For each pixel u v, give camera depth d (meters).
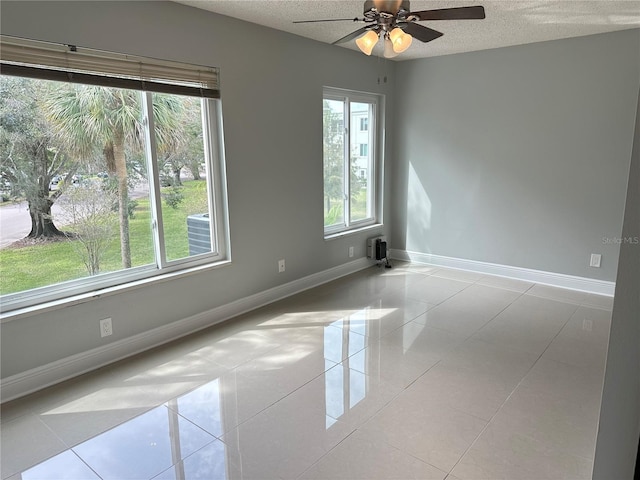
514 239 4.73
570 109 4.17
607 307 3.92
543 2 3.06
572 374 2.78
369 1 2.31
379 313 3.84
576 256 4.38
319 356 3.05
